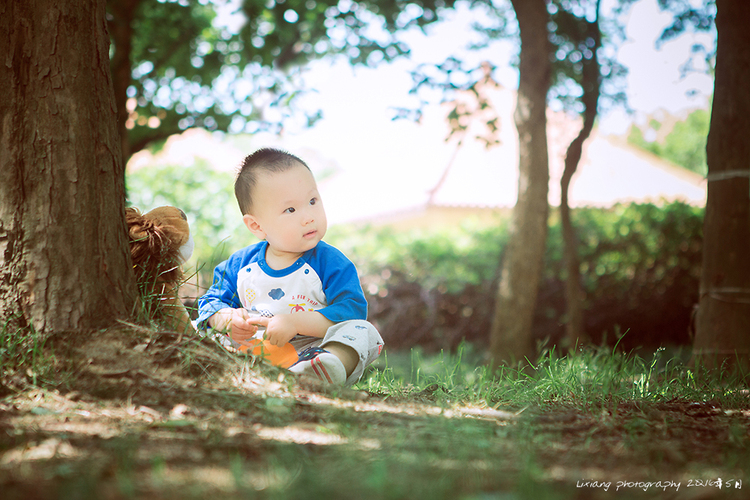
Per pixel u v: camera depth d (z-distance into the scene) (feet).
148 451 5.35
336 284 9.74
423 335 34.22
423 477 4.96
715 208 13.76
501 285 22.95
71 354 7.30
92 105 8.11
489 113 26.96
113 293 7.93
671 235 34.88
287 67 30.04
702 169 121.08
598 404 8.53
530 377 10.14
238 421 6.42
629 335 34.68
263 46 29.35
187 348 7.64
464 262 34.63
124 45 24.00
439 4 27.58
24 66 7.83
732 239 13.44
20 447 5.34
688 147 123.44
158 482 4.64
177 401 6.81
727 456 5.90
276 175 9.73
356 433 6.28
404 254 35.17
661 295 34.71
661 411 8.25
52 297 7.57
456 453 5.71
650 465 5.58
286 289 9.78
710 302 13.57
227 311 9.42
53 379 7.06
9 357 7.23
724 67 14.02
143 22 28.81
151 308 8.75
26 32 7.86
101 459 5.09
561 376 9.87
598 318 34.32
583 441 6.48
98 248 7.88
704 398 9.53
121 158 8.55
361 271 35.45
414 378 12.11
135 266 8.95
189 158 50.67
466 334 33.94
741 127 13.64
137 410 6.56
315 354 8.75
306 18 28.63
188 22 28.94
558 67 27.84
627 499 4.60
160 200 47.14
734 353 12.96
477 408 8.12
